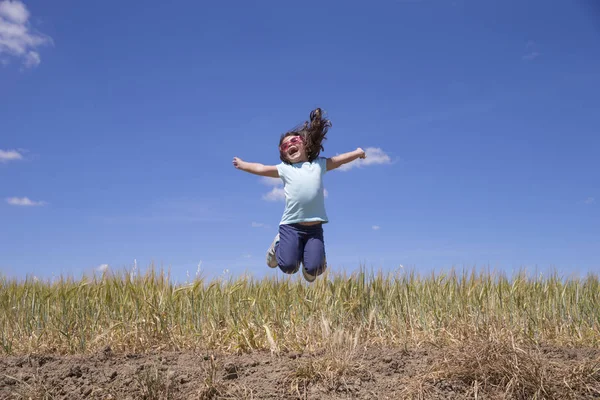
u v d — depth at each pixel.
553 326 5.79
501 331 4.34
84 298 5.95
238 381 3.74
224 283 6.31
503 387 3.52
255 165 5.80
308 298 5.96
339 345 4.22
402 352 4.38
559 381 3.61
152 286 5.84
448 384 3.59
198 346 5.09
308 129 5.82
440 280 6.69
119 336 5.26
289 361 4.10
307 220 5.53
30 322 5.57
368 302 5.99
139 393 3.53
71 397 3.56
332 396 3.48
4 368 4.07
